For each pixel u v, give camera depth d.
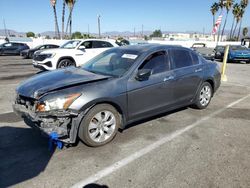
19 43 23.53
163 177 3.05
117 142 3.98
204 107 5.83
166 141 4.05
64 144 3.78
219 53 19.77
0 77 10.02
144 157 3.53
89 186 2.86
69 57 10.67
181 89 5.00
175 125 4.77
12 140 4.01
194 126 4.73
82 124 3.57
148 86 4.28
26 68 13.20
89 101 3.52
